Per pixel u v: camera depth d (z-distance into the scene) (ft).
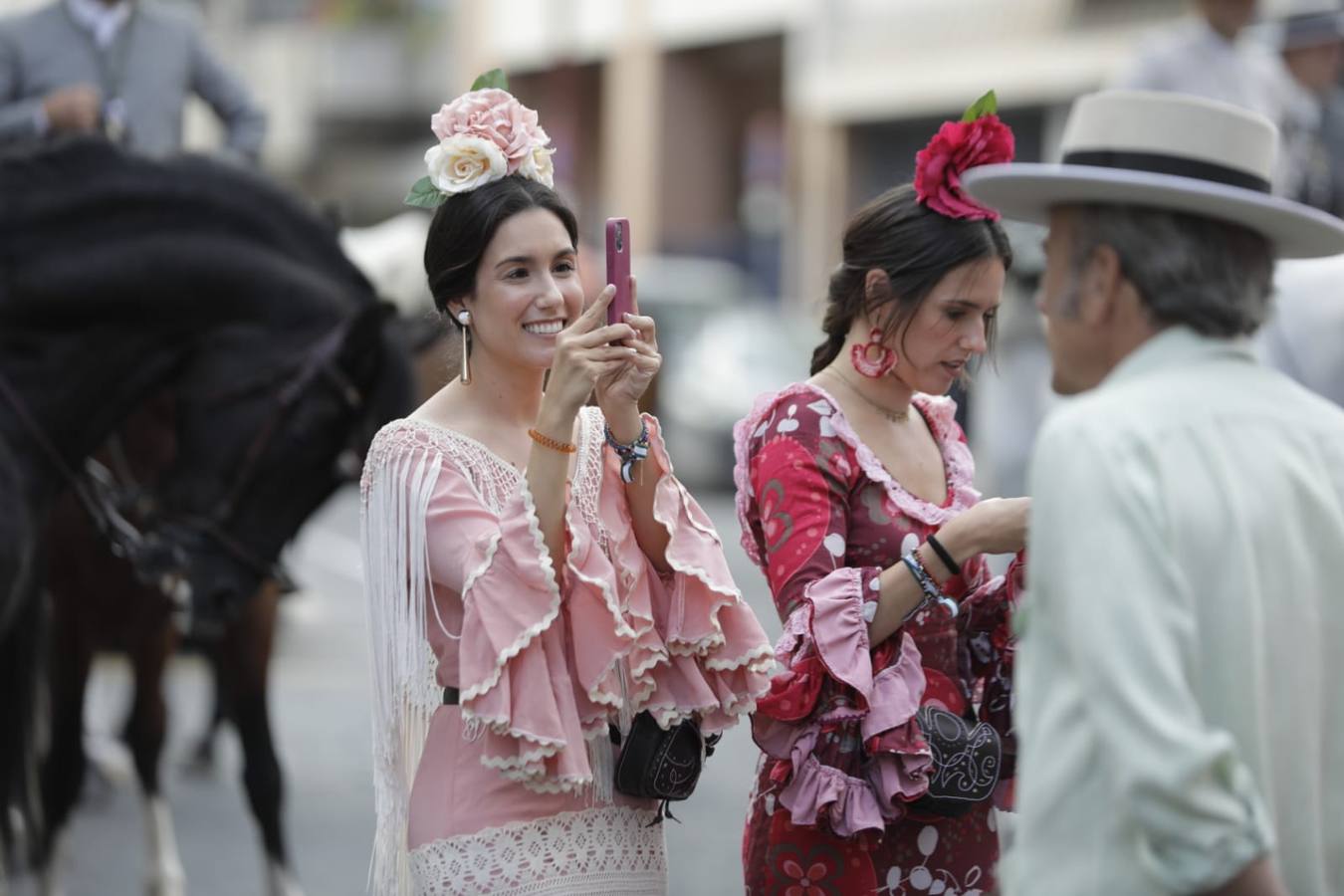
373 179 265.54
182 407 40.96
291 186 44.21
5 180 40.37
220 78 55.36
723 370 131.23
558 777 24.47
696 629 25.48
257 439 40.24
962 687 28.19
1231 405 19.20
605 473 26.30
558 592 24.31
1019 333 66.39
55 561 45.14
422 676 25.38
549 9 234.99
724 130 230.48
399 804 26.08
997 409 67.56
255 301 40.96
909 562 26.02
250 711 44.73
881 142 197.16
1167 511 18.38
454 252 25.81
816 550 26.45
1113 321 19.85
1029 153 176.35
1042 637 18.84
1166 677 17.56
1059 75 168.35
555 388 24.47
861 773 26.40
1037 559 18.81
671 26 223.30
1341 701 19.13
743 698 25.79
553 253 25.81
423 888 25.36
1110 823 18.19
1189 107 19.36
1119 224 19.47
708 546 25.93
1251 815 17.51
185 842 53.11
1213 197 18.92
